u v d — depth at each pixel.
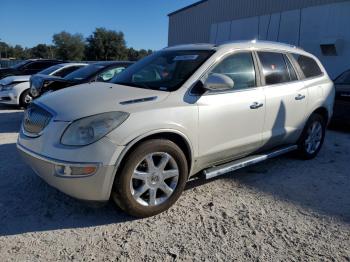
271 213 3.77
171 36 24.75
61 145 3.18
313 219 3.68
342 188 4.56
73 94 3.74
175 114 3.55
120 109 3.31
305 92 5.21
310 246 3.18
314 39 13.83
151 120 3.37
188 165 3.86
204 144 3.87
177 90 3.72
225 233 3.34
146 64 4.57
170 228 3.39
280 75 4.90
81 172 3.13
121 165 3.27
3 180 4.36
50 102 3.59
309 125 5.49
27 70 15.29
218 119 3.93
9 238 3.13
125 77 4.44
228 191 4.30
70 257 2.90
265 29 16.31
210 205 3.89
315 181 4.77
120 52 80.31
